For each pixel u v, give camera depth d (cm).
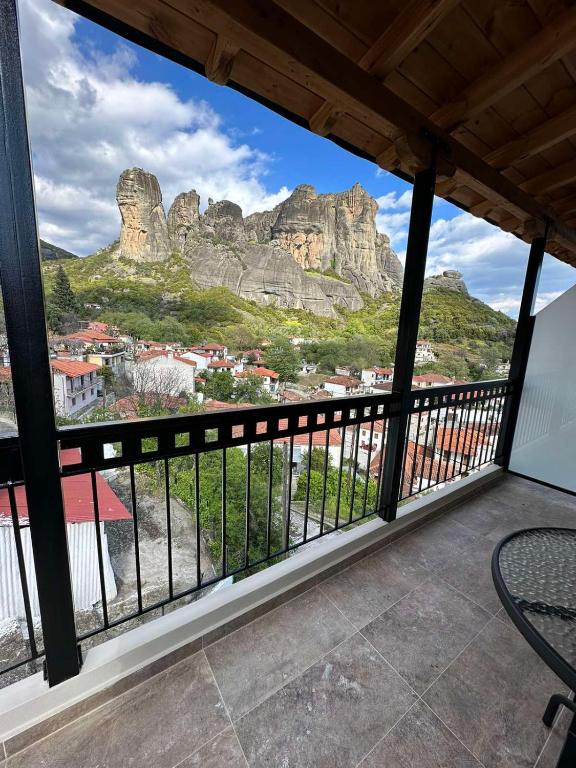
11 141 74
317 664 119
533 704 108
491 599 152
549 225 256
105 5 103
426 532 206
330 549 164
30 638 96
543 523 220
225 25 100
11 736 92
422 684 113
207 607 128
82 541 254
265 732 98
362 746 95
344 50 133
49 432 88
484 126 180
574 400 259
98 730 98
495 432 290
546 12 122
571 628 86
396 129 146
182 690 109
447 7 108
